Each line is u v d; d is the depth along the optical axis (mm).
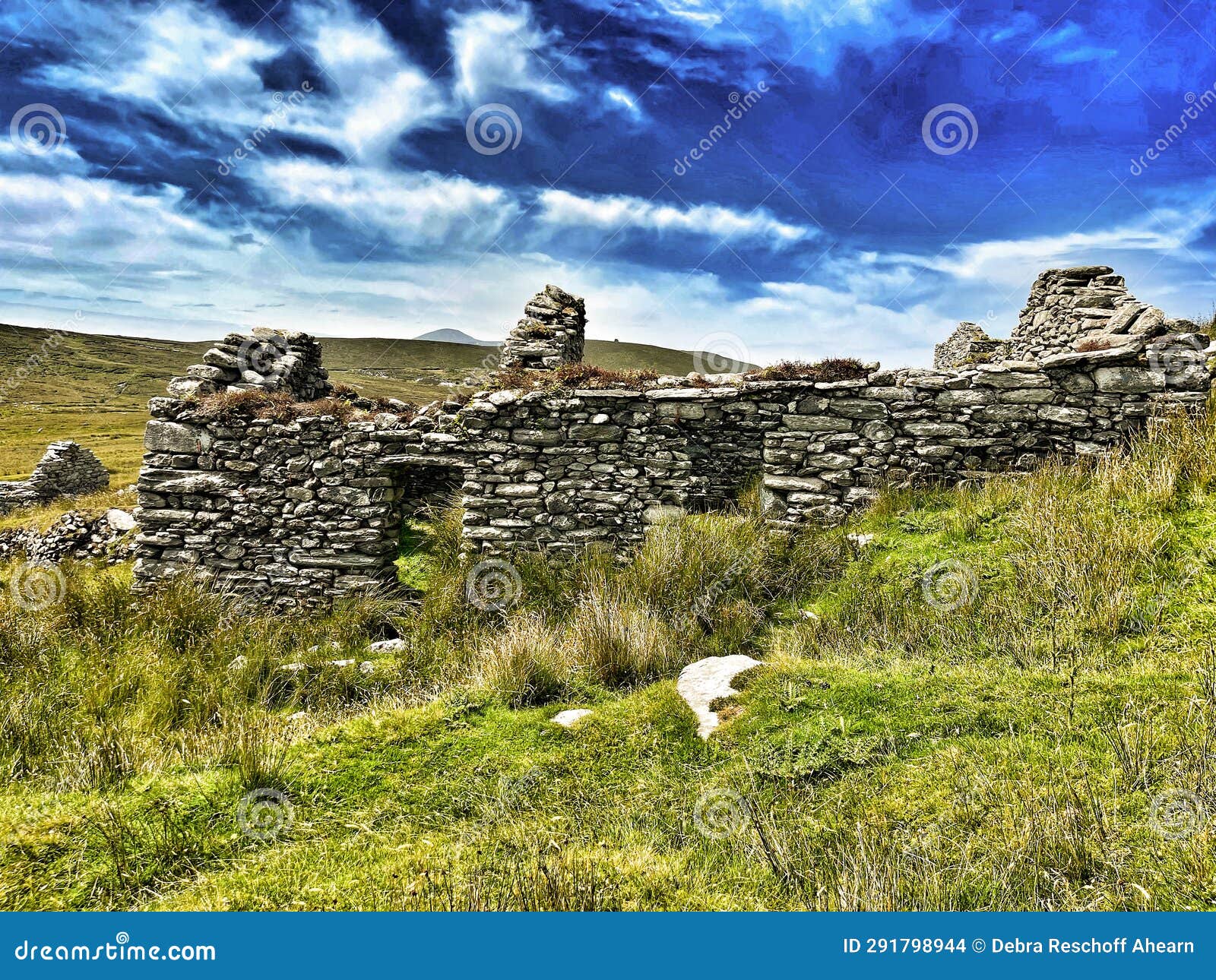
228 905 3289
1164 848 3080
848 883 3188
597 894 3205
